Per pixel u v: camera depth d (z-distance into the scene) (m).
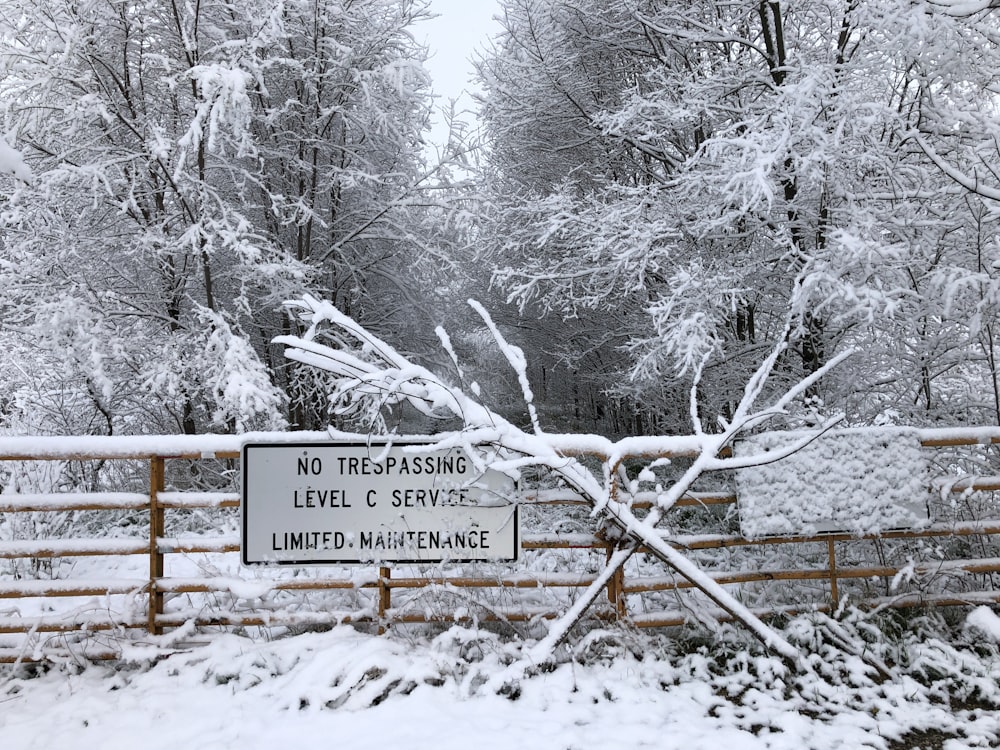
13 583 4.27
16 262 8.95
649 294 9.88
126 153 9.38
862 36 7.29
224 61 9.46
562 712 3.55
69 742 3.37
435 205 11.76
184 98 10.21
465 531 4.37
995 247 6.33
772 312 8.63
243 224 8.95
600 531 4.39
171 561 6.29
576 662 4.04
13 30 8.73
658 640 4.33
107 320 9.15
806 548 5.68
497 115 11.78
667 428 10.82
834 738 3.35
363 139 11.80
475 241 12.16
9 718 3.62
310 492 4.36
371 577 4.43
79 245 9.11
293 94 11.08
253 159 10.81
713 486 7.94
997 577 4.93
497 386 16.64
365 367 4.45
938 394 7.27
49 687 3.96
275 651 4.13
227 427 9.11
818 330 7.42
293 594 4.94
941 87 6.47
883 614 4.45
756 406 8.09
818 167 6.29
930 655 4.07
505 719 3.48
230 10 9.97
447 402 4.30
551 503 4.41
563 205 9.09
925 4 5.75
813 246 7.21
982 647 4.23
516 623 4.44
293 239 11.45
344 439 4.38
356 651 3.95
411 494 4.38
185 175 8.86
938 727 3.50
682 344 6.93
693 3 9.17
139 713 3.62
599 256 8.94
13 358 9.20
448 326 13.91
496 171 12.75
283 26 9.31
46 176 8.38
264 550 4.34
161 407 9.80
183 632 4.25
